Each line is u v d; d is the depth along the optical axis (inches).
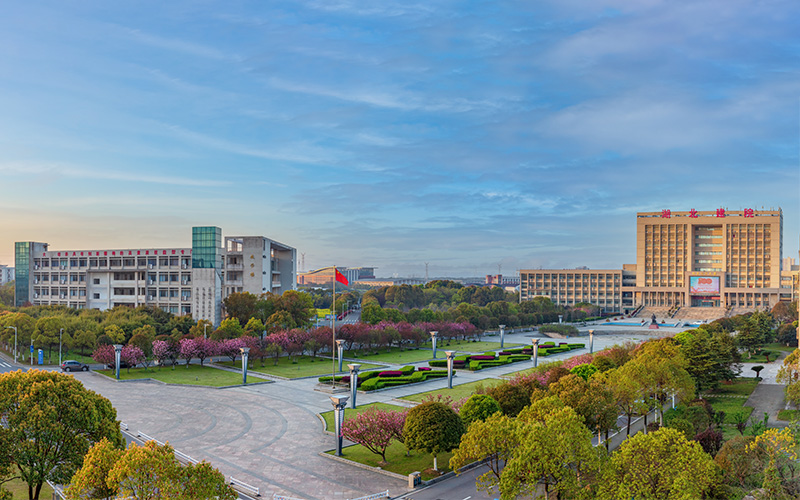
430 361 3722.9
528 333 6358.3
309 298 5049.2
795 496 1194.0
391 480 1622.8
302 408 2466.8
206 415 2330.2
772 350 4389.8
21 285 6028.5
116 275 5757.9
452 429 1625.2
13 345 4013.3
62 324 3919.8
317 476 1647.4
